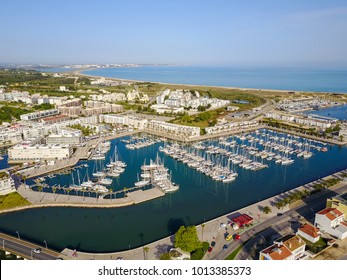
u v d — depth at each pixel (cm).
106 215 19600
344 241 15562
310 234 15412
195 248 14538
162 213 19888
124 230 17888
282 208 19388
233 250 15088
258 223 17650
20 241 16312
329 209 17100
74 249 15962
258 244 15538
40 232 17688
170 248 15450
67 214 19700
